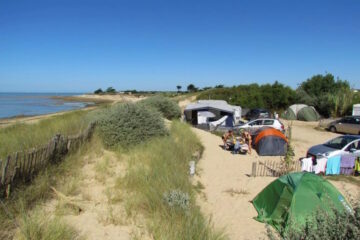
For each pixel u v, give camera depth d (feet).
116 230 14.83
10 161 16.40
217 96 163.53
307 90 139.85
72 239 13.33
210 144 51.01
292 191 19.72
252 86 164.35
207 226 15.88
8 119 81.25
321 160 34.09
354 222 12.58
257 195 23.86
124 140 31.60
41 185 17.56
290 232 14.07
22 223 13.41
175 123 55.67
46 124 41.93
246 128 61.26
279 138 45.85
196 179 28.96
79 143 27.53
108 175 22.98
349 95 102.58
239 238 17.70
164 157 28.50
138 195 18.89
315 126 86.07
